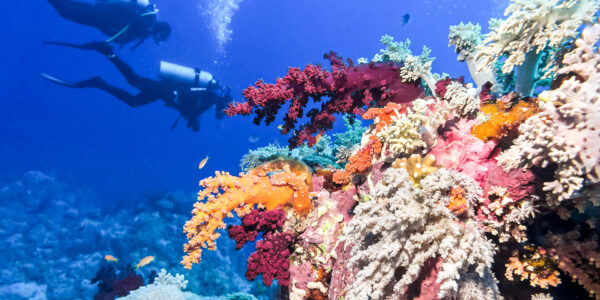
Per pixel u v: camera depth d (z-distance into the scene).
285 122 3.41
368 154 3.32
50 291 14.26
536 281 2.78
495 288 2.51
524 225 2.71
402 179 2.47
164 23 21.61
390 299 2.53
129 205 20.86
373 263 2.44
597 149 2.03
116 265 13.41
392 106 3.24
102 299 8.63
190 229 3.03
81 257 15.95
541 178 2.37
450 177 2.49
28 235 18.20
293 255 3.52
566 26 2.39
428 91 3.59
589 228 2.80
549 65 2.73
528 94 3.10
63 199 24.52
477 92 3.13
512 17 2.52
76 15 20.52
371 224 2.47
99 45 18.14
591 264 2.69
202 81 17.17
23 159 47.56
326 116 3.42
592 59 2.22
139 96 18.58
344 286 3.14
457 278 2.13
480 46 2.77
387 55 3.54
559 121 2.14
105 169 48.78
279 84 3.23
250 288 11.79
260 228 3.27
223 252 14.43
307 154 3.86
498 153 2.70
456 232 2.23
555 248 2.78
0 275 14.88
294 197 3.36
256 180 3.31
